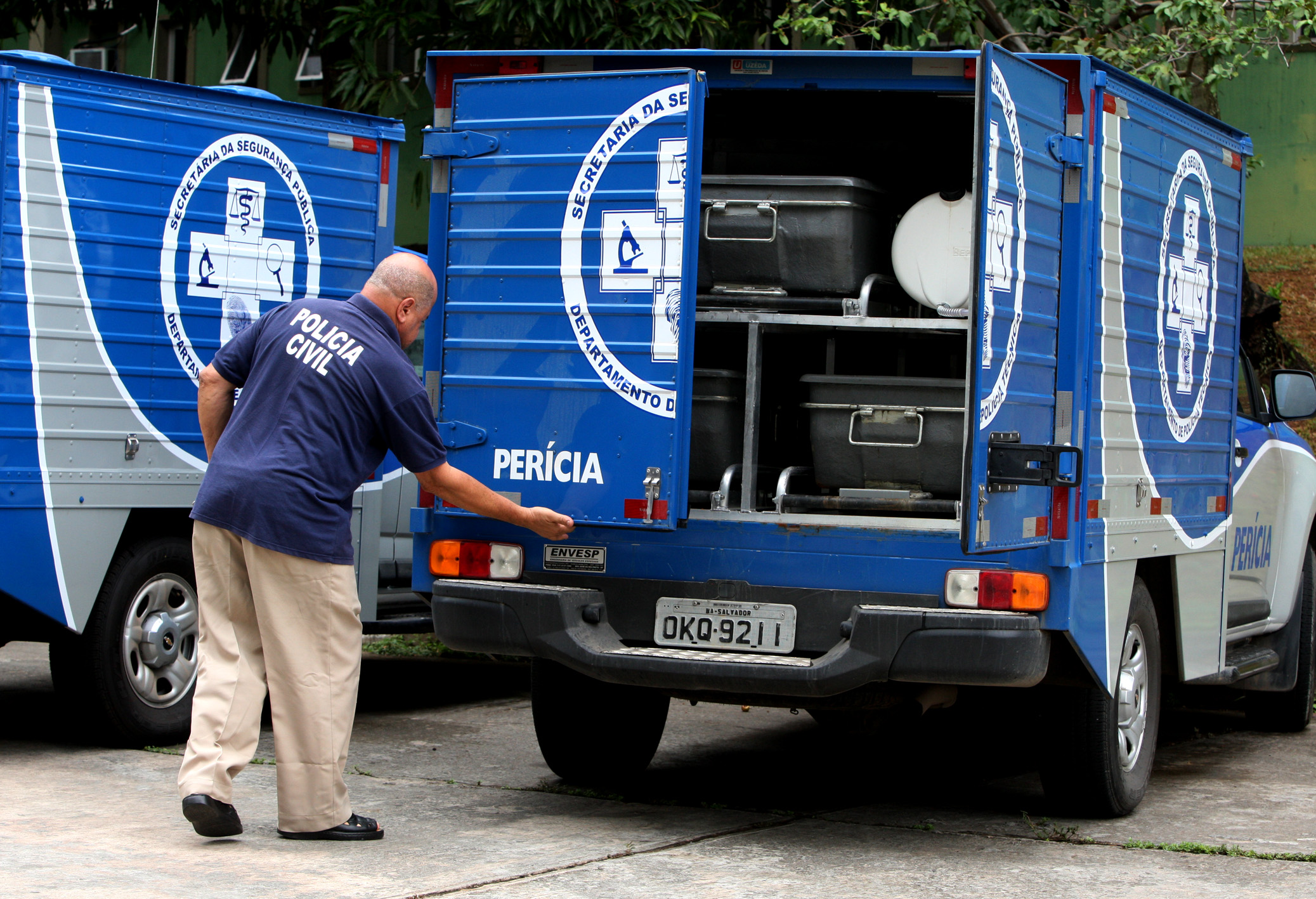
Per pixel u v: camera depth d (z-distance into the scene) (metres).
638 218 16.70
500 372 17.28
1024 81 15.86
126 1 43.56
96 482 20.83
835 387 17.67
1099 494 17.03
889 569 16.48
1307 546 25.62
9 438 19.95
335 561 15.59
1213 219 20.81
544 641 16.84
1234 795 19.92
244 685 15.59
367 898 13.52
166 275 21.75
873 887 14.55
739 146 20.59
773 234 17.98
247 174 22.77
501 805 18.06
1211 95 35.00
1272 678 24.72
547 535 16.55
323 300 16.19
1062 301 16.80
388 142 24.73
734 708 26.44
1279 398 23.94
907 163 20.45
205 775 15.29
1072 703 17.42
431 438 15.91
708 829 17.00
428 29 38.34
